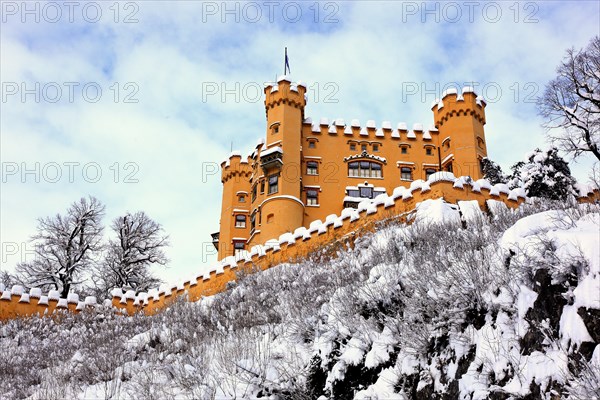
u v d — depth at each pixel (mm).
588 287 8820
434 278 12336
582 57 34406
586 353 8406
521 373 9102
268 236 38438
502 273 10844
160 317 25500
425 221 21125
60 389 15594
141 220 48719
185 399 13547
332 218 27359
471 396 9812
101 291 44500
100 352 19344
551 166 30969
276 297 19859
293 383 13234
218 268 30359
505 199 25203
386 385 11523
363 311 13844
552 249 9961
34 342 25875
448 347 11078
